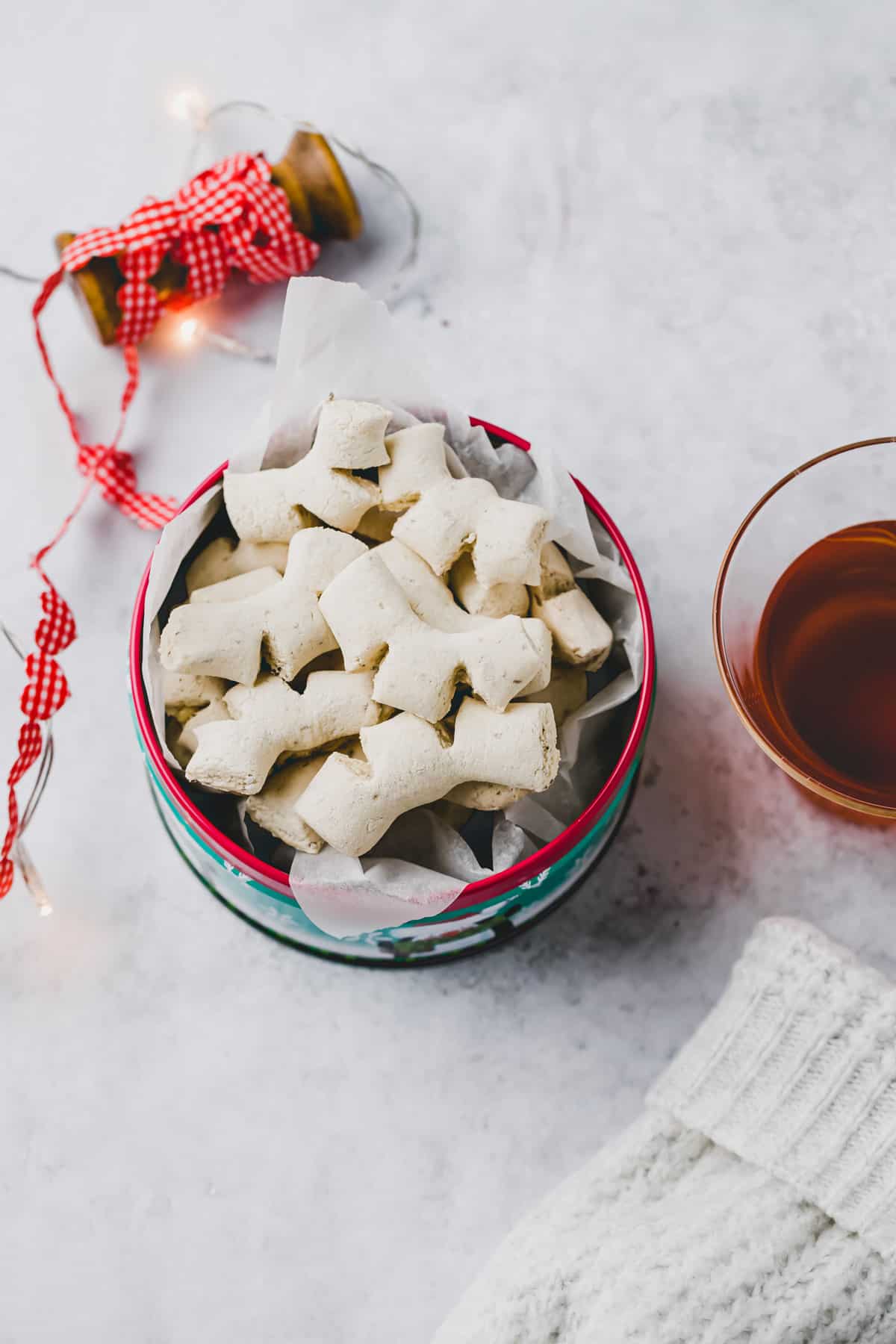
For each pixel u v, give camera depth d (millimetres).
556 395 733
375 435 607
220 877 672
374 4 765
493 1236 680
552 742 597
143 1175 688
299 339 624
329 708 598
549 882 648
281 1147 688
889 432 729
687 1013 693
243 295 744
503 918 656
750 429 730
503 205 749
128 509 717
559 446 730
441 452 623
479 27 762
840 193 747
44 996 698
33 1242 685
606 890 701
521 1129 687
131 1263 684
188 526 623
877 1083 611
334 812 585
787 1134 622
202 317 742
